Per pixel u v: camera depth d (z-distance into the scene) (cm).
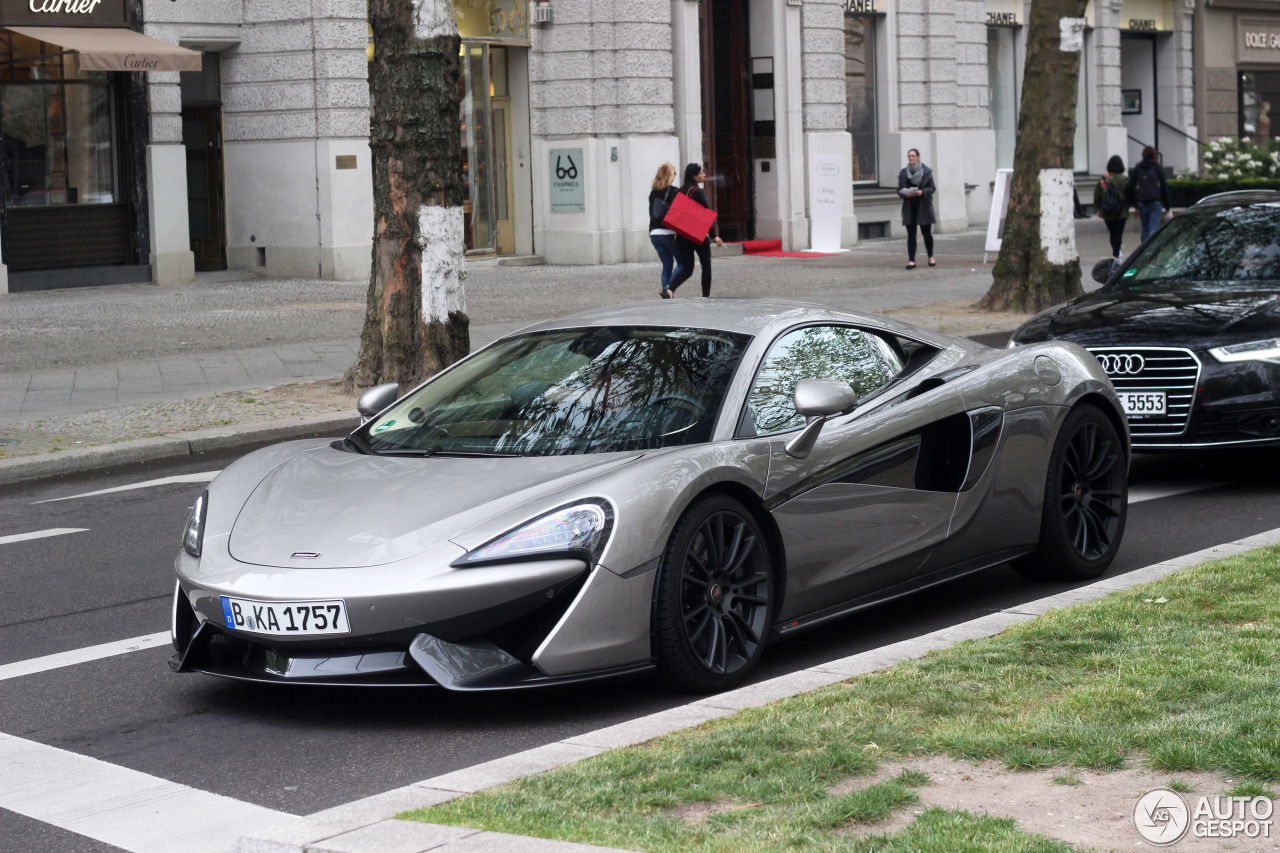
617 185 2838
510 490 522
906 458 607
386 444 602
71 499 1022
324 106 2550
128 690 573
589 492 506
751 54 3119
